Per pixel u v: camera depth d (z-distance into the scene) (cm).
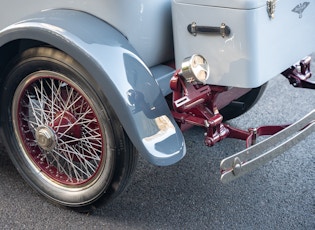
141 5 185
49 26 179
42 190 215
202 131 268
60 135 203
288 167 237
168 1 195
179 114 192
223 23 174
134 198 219
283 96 305
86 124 197
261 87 254
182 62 175
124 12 182
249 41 174
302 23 198
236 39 175
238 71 179
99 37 178
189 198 219
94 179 201
